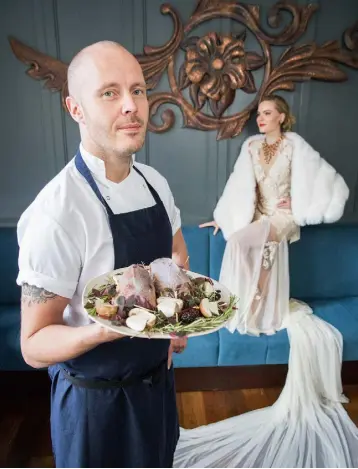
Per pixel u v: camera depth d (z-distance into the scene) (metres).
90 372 1.10
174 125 2.52
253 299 2.24
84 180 1.05
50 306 0.98
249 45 2.42
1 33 2.33
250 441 1.96
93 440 1.11
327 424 2.04
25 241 0.98
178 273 1.03
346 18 2.42
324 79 2.48
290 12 2.39
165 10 2.34
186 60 2.40
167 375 1.26
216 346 2.20
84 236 1.02
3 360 2.13
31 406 2.23
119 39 2.38
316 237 2.57
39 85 2.41
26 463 1.86
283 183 2.37
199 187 2.63
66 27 2.35
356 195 2.69
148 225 1.13
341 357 2.18
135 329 0.88
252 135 2.52
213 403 2.27
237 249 2.28
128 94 0.95
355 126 2.60
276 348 2.20
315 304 2.51
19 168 2.53
